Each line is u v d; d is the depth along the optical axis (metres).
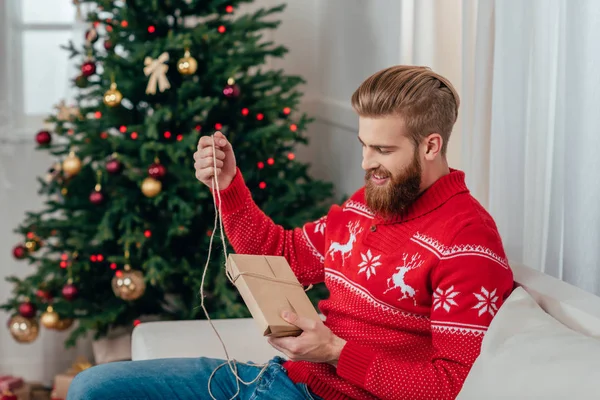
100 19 2.61
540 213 1.86
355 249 1.51
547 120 1.83
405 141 1.38
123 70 2.55
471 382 1.20
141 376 1.54
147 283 2.71
